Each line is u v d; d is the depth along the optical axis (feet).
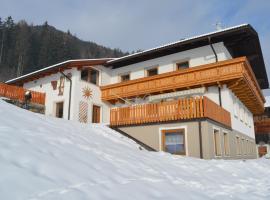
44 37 326.44
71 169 15.23
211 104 45.78
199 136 42.60
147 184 16.97
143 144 48.78
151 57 69.92
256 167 34.37
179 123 45.34
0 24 313.73
